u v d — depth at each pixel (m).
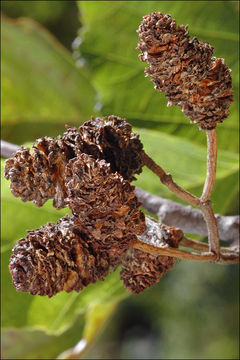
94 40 0.25
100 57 0.25
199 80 0.17
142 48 0.17
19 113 0.32
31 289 0.17
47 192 0.17
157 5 0.25
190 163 0.26
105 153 0.18
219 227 0.22
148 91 0.26
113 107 0.26
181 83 0.17
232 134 0.26
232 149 0.26
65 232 0.17
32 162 0.17
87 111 0.32
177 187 0.18
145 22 0.16
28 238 0.17
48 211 0.27
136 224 0.17
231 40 0.25
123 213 0.17
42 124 0.32
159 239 0.18
